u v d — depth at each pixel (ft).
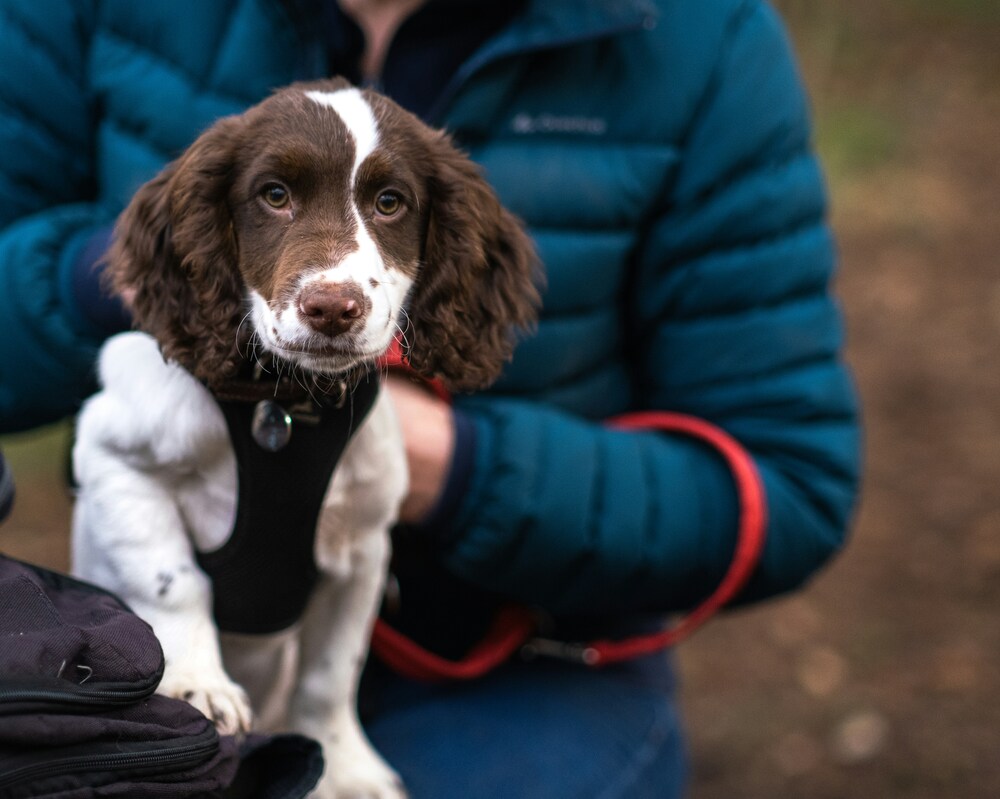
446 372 6.33
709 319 8.28
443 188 6.15
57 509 16.66
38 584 4.85
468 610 8.07
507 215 6.71
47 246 7.73
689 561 7.67
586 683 7.95
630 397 8.82
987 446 19.44
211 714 5.58
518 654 8.16
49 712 4.26
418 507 7.19
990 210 29.66
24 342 7.53
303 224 5.60
